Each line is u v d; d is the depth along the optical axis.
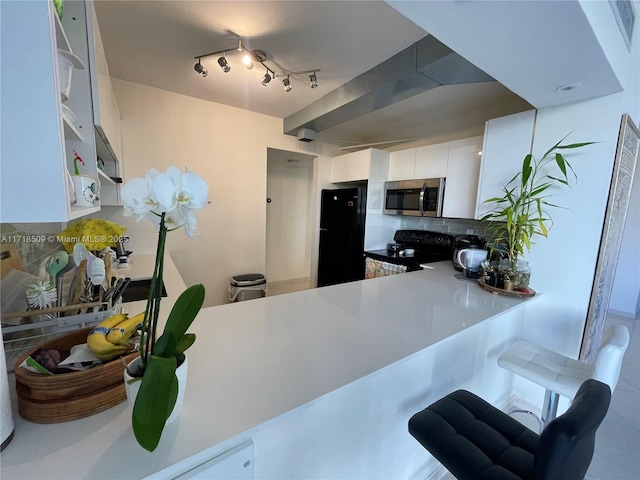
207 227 2.86
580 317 1.55
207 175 2.78
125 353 0.65
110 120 1.48
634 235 3.43
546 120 1.62
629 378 2.21
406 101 2.32
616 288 3.61
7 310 0.83
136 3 1.38
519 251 1.68
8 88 0.51
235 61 1.92
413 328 1.12
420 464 1.33
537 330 1.73
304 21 1.49
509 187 1.83
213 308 1.29
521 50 1.02
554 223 1.61
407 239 3.25
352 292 1.60
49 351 0.63
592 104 1.45
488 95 2.17
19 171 0.53
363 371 0.81
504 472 0.80
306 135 3.01
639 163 3.36
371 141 3.62
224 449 0.57
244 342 0.98
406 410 1.22
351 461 1.04
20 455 0.50
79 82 1.03
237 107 2.84
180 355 0.61
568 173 1.55
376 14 1.42
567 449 0.62
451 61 1.53
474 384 1.58
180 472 0.53
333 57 1.81
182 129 2.58
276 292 4.17
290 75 2.06
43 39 0.51
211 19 1.49
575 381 1.18
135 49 1.79
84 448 0.52
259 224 3.16
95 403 0.59
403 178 3.18
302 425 0.87
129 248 2.51
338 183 3.84
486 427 0.96
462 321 1.20
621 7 1.18
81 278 0.88
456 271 2.21
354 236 3.33
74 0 0.99
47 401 0.56
